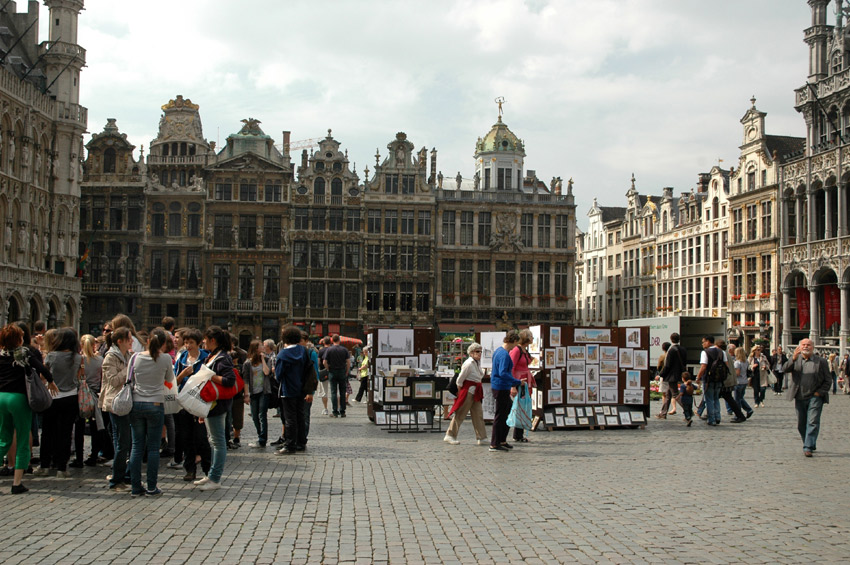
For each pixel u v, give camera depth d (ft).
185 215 238.48
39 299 169.27
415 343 80.02
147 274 236.84
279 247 240.73
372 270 244.22
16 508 36.68
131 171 238.27
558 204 253.44
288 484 43.01
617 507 37.17
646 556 28.73
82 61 192.44
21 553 28.81
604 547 29.96
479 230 249.96
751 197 205.77
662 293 253.44
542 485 42.98
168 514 35.35
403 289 245.65
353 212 244.42
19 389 40.50
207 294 237.86
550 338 72.84
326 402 86.74
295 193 242.58
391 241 245.04
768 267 199.21
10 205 162.40
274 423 79.00
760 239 200.85
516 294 249.34
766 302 198.39
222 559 28.19
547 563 27.89
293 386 55.31
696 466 50.03
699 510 36.55
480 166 255.29
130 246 237.86
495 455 55.26
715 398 76.54
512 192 251.60
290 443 55.16
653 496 39.88
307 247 242.58
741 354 80.79
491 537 31.45
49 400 41.24
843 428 74.74
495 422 57.47
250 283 240.12
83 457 53.72
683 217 242.37
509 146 254.06
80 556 28.48
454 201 247.91
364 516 35.06
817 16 184.55
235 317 237.66
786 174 192.24
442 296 247.09
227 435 57.93
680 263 242.58
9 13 193.36
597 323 303.07
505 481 44.24
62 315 180.45
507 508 36.88
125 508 36.65
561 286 252.62
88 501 38.32
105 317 236.22
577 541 30.86
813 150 184.14
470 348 62.18
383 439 65.00
